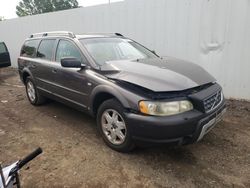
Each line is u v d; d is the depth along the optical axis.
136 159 3.60
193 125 3.20
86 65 4.21
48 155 3.79
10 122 5.22
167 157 3.64
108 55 4.43
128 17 7.57
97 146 4.01
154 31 7.07
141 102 3.24
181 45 6.66
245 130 4.47
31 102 6.35
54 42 5.26
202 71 3.92
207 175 3.21
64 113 5.63
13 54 13.70
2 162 3.65
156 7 6.89
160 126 3.10
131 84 3.43
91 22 8.75
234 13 5.73
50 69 5.10
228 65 6.08
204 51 6.33
